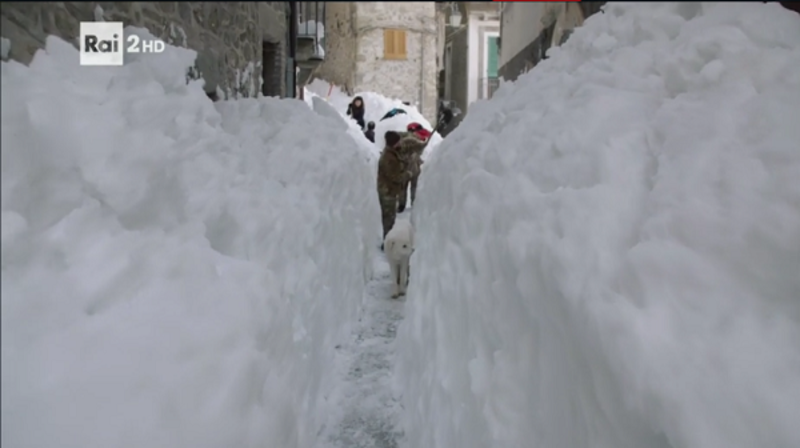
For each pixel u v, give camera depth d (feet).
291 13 22.53
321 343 10.03
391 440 8.46
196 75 9.65
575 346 4.03
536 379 4.73
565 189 5.25
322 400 9.22
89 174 4.63
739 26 6.31
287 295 7.65
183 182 6.09
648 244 4.01
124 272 4.58
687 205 4.14
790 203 3.64
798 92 4.61
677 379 3.11
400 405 9.39
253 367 5.10
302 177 10.92
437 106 60.95
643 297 3.71
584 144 5.76
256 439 4.84
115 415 3.75
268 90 19.35
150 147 5.43
